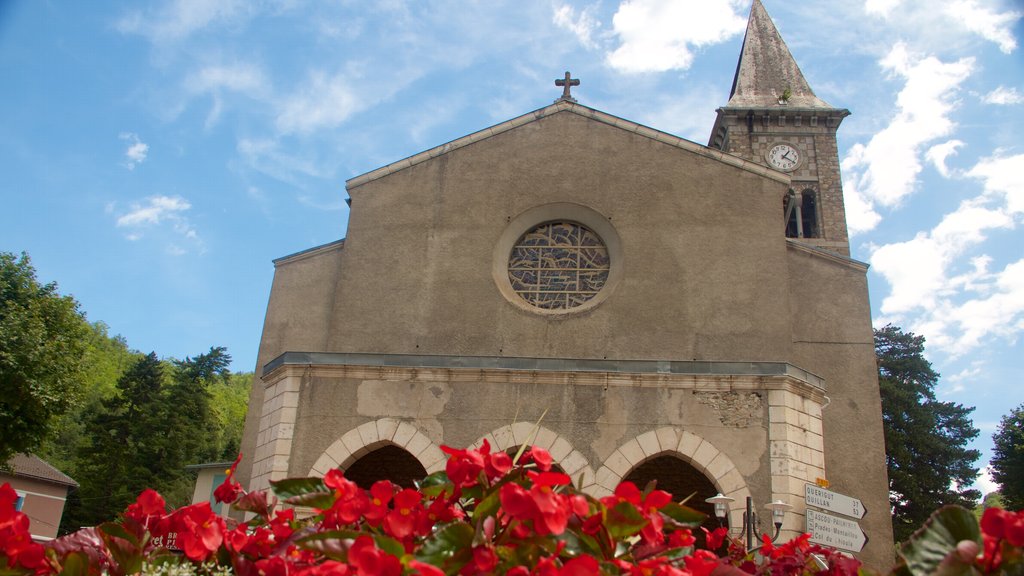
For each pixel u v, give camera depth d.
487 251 19.19
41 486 44.25
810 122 38.38
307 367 15.12
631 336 18.03
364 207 19.89
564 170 19.91
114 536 4.39
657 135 20.02
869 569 4.93
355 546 3.47
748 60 41.78
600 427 14.45
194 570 4.50
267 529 4.88
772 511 13.67
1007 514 3.54
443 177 20.03
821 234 36.09
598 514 3.94
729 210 19.20
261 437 15.32
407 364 15.12
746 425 14.33
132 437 50.97
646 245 18.97
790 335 17.88
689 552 4.38
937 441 43.59
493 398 14.70
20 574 4.01
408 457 17.91
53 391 27.03
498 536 3.73
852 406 18.27
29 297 30.89
